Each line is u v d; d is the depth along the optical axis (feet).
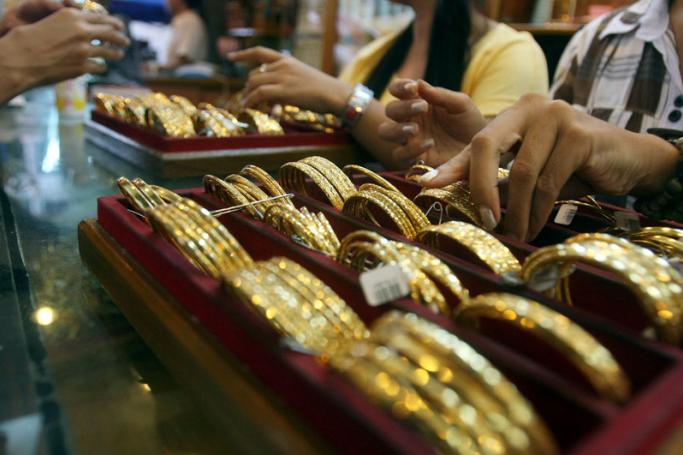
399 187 2.88
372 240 1.65
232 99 5.28
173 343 1.42
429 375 1.03
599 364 1.08
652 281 1.29
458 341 1.08
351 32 9.43
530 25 6.38
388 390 0.99
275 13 9.71
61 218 2.71
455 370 1.03
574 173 2.18
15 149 4.36
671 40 3.81
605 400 1.04
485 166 1.98
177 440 1.21
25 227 2.55
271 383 1.19
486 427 0.95
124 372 1.44
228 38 10.35
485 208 2.01
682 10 3.77
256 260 2.00
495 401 0.98
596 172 2.10
